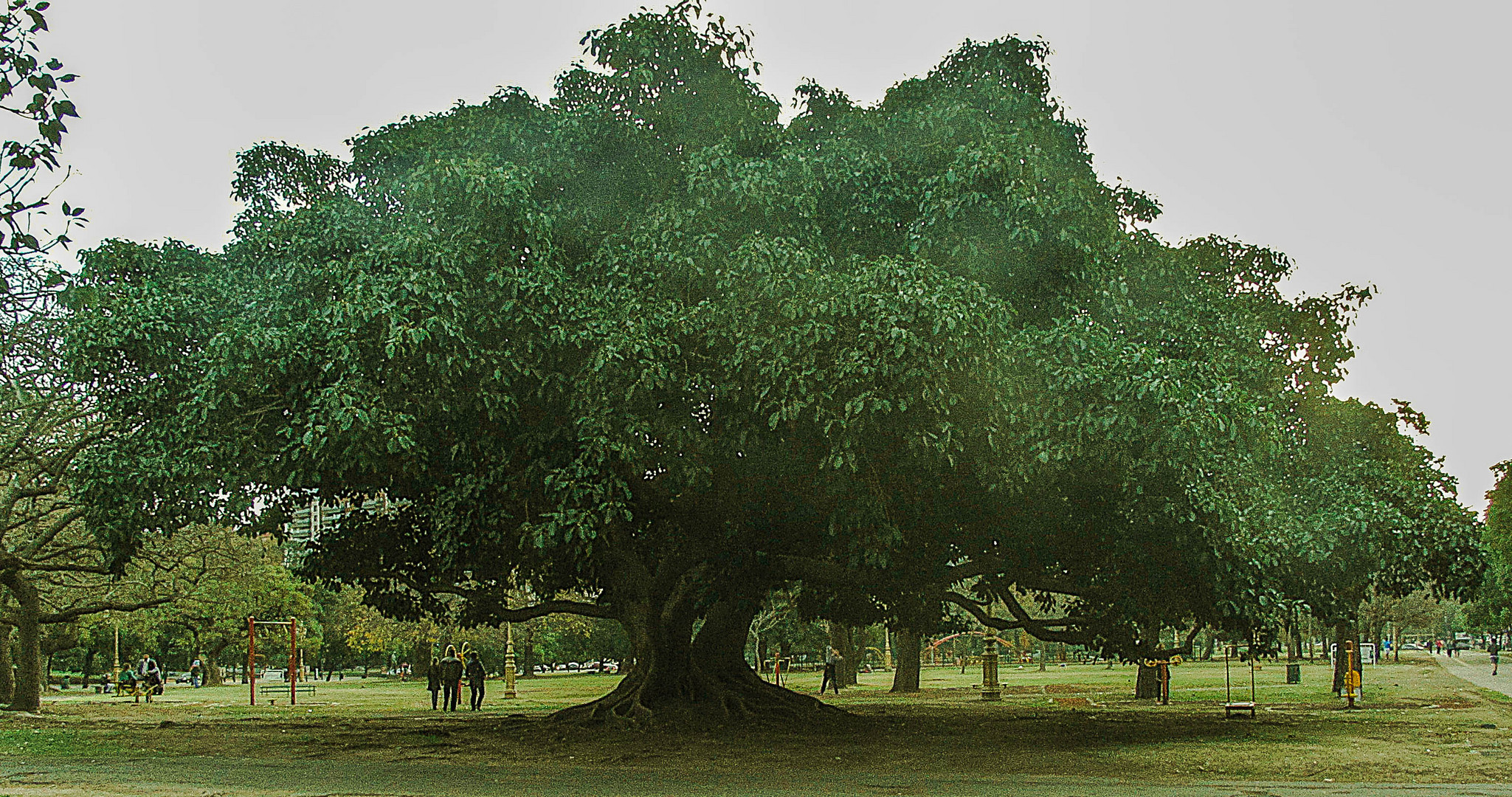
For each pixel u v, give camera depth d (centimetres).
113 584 3011
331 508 2348
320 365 1489
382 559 2219
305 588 6116
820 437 1445
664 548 2106
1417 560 2064
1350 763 1562
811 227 1598
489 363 1473
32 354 1664
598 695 4022
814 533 1842
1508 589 5656
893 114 1805
